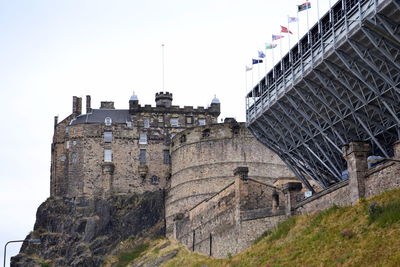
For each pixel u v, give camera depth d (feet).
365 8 241.55
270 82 314.35
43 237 506.48
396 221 212.64
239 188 315.17
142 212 487.20
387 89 249.34
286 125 311.27
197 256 361.71
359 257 203.92
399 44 234.58
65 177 521.24
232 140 450.71
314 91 277.44
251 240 302.25
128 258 447.83
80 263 478.18
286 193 284.82
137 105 528.22
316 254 225.15
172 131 526.57
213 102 538.06
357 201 240.53
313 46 271.90
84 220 497.46
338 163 298.76
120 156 515.91
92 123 520.01
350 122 278.46
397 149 238.68
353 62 255.09
